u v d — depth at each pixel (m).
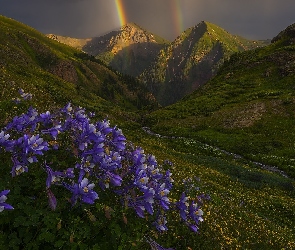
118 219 4.16
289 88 72.50
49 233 3.49
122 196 3.94
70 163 4.49
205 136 51.53
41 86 45.25
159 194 4.08
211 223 8.38
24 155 3.51
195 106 70.75
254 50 109.50
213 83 94.31
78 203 3.83
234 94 75.62
